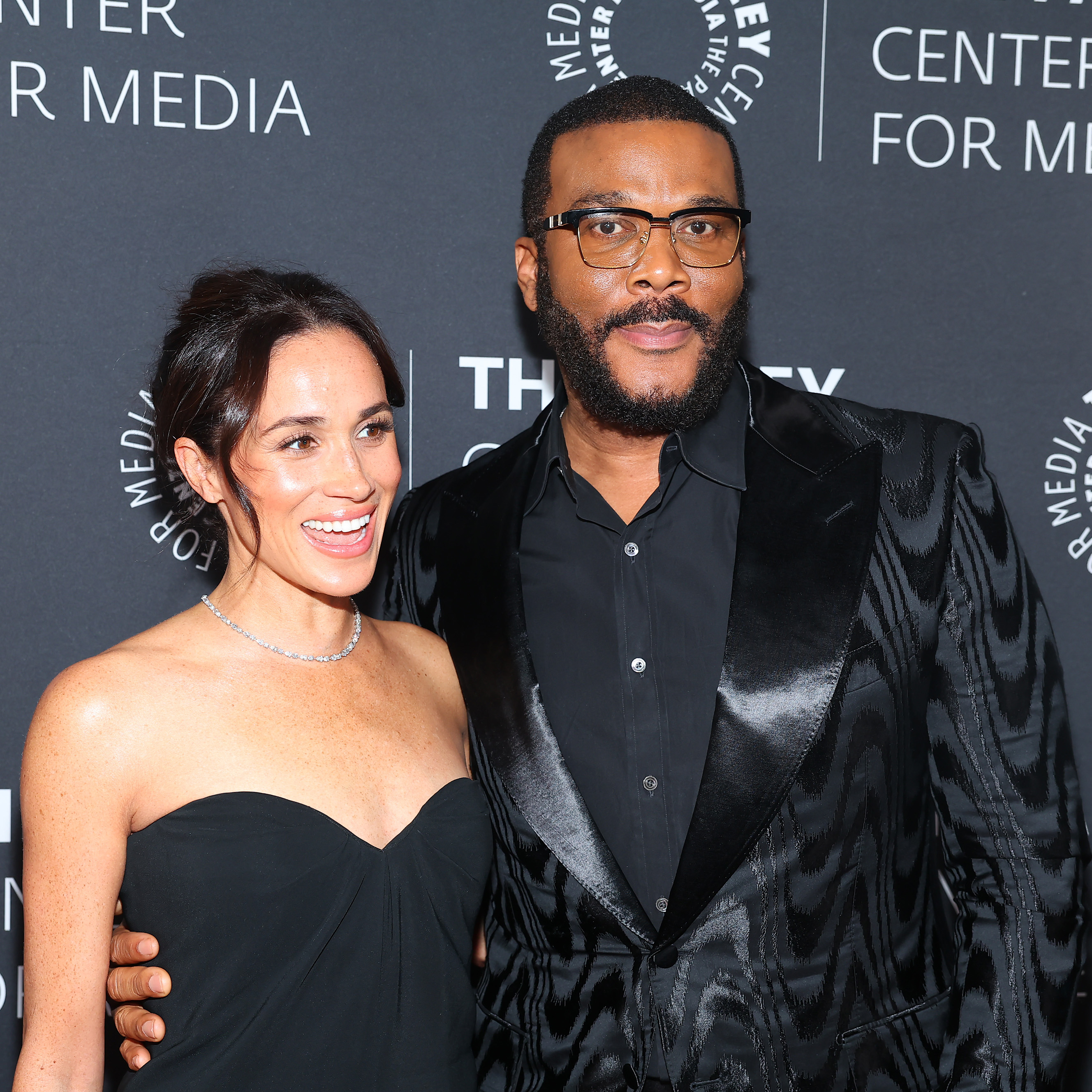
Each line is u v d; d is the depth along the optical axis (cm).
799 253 181
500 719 127
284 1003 111
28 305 168
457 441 179
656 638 127
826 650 118
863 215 182
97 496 171
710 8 178
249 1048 110
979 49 182
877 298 182
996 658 120
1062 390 185
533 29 176
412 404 178
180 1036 110
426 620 144
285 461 114
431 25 174
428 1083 116
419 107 175
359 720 122
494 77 176
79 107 168
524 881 126
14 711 170
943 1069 121
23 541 170
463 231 177
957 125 182
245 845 111
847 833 120
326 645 123
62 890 109
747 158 180
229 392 113
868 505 123
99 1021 111
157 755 112
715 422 133
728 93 179
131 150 169
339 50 173
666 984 119
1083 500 185
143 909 112
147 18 169
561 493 137
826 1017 118
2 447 168
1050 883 117
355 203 174
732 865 117
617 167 124
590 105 131
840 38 180
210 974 110
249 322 115
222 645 120
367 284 175
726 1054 117
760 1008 118
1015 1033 116
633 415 125
